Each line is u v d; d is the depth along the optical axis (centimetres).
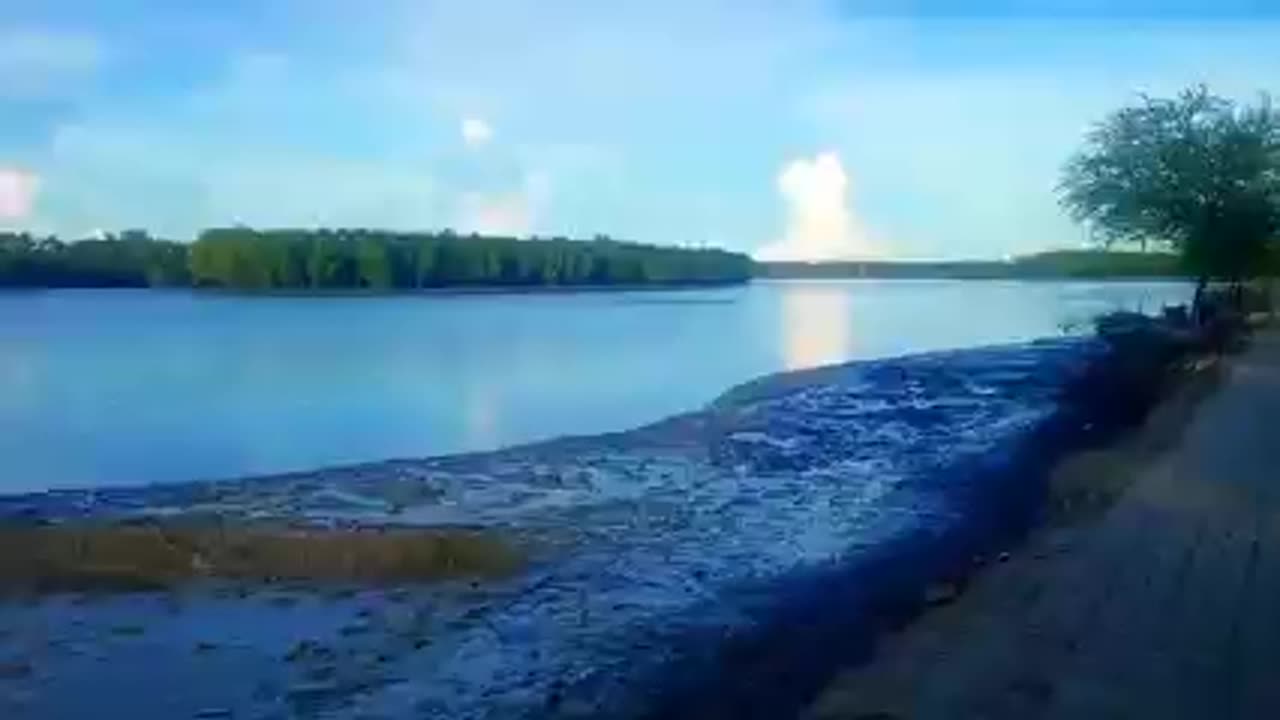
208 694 948
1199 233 4797
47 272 10931
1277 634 828
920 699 741
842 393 3228
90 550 1388
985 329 6788
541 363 4853
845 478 1891
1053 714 703
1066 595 946
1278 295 5469
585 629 1078
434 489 1842
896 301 11581
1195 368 3086
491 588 1246
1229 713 695
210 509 1670
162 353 5469
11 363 4969
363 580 1294
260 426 3011
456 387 3934
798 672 848
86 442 2731
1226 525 1180
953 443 2259
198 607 1195
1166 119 4944
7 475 2192
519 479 1930
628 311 9512
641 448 2255
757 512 1622
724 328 7212
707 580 1240
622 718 837
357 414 3241
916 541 1300
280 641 1083
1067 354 4256
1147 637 831
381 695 931
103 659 1032
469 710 888
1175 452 1711
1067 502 1385
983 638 853
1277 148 4838
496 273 12506
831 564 1255
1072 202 5166
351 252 11638
